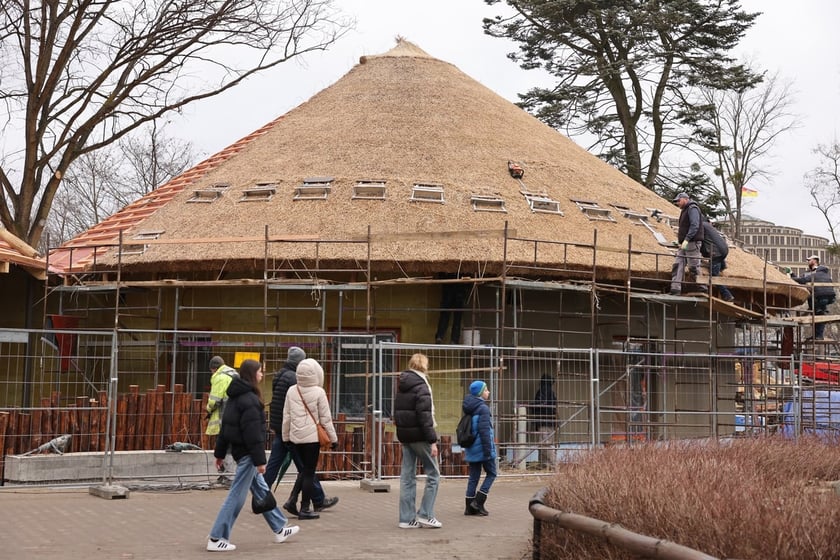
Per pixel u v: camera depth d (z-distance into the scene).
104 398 16.56
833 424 20.67
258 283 18.67
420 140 23.97
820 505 7.32
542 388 18.83
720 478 8.62
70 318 20.59
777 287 23.44
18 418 14.98
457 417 19.56
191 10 25.97
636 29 37.81
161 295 21.38
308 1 36.53
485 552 9.95
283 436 11.84
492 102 27.97
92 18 25.80
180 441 16.11
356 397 19.39
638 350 22.00
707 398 23.05
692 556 6.41
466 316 20.03
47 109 26.28
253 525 11.58
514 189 22.55
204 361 20.95
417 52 29.84
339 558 9.59
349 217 20.56
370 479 14.92
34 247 26.42
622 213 23.62
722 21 38.03
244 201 21.78
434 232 18.94
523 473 16.86
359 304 20.19
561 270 19.44
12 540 10.22
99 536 10.56
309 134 24.88
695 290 20.94
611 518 8.15
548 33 38.69
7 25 25.19
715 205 39.72
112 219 25.95
